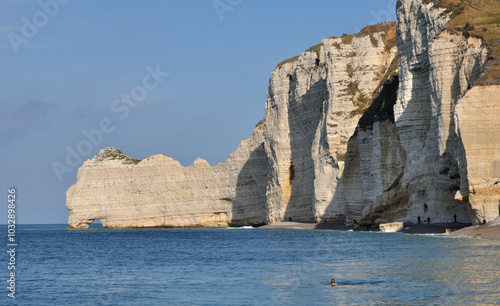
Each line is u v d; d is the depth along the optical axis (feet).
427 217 243.40
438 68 234.99
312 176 378.12
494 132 207.00
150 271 166.71
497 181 205.36
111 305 119.03
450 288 115.14
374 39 362.53
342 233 283.18
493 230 197.98
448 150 230.48
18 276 166.50
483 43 222.89
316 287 125.80
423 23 252.21
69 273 171.53
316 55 391.04
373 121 289.94
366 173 293.02
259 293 122.83
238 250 219.00
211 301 117.29
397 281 125.49
